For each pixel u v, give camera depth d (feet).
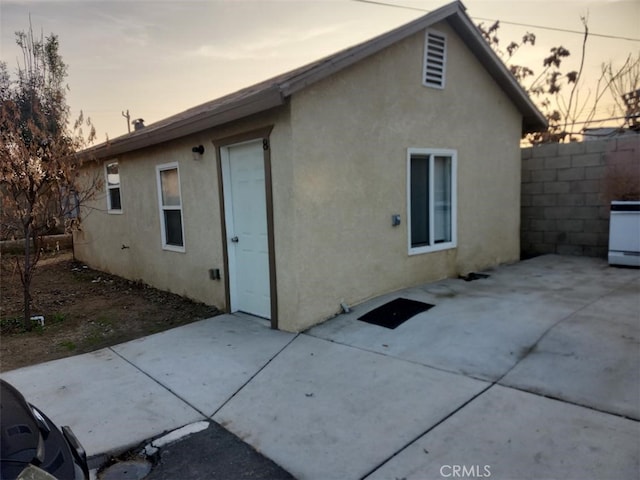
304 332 16.80
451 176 23.21
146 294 25.71
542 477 7.94
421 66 20.84
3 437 6.37
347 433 9.94
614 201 24.50
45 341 18.01
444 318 16.65
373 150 18.92
